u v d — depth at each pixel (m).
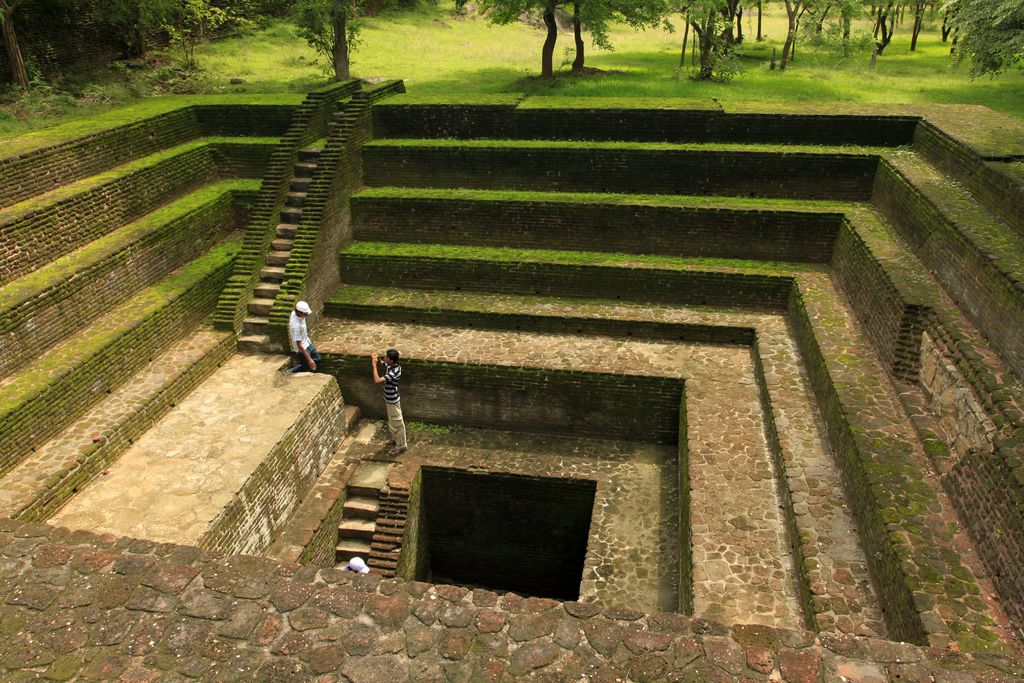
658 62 24.55
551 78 20.88
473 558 12.83
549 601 4.92
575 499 11.52
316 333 13.27
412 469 11.69
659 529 10.15
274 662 4.57
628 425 12.14
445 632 4.73
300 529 10.42
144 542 5.45
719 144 15.53
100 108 16.55
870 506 7.62
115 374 10.78
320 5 19.69
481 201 14.63
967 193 11.63
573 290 13.85
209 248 14.55
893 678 4.35
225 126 16.77
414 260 14.21
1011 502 6.37
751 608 7.45
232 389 11.61
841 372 9.85
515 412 12.47
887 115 14.98
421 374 12.42
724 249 14.06
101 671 4.55
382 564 10.80
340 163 14.55
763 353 11.59
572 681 4.40
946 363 8.79
